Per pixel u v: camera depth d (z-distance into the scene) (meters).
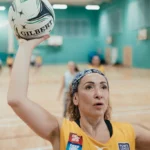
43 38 1.64
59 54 27.59
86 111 1.44
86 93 1.44
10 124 5.70
